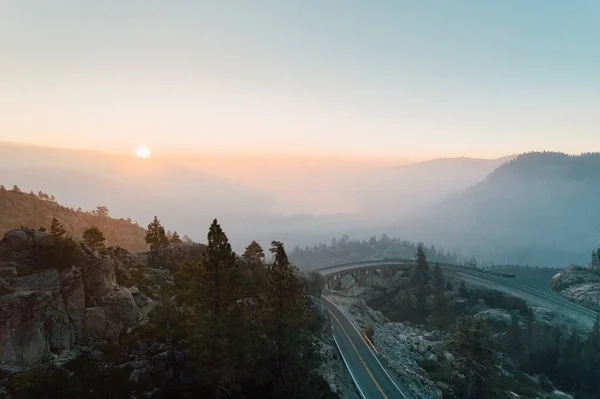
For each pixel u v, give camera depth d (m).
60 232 42.12
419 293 137.62
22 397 28.02
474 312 129.00
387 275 173.75
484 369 61.88
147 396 32.72
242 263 64.38
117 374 33.31
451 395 65.50
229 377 36.94
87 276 38.84
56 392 29.34
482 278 166.00
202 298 35.44
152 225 78.56
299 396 40.06
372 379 59.59
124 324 39.47
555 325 113.25
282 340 41.34
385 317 127.62
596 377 89.25
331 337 72.88
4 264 36.47
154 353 36.84
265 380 41.44
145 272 53.75
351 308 112.44
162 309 42.09
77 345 35.19
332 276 148.88
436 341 102.69
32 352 31.61
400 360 79.19
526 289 152.12
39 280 35.41
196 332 33.88
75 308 36.12
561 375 93.50
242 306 37.88
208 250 36.06
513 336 103.00
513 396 74.06
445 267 181.12
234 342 34.31
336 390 51.81
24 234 39.00
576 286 157.50
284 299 41.81
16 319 31.38
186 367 37.22
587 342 94.38
